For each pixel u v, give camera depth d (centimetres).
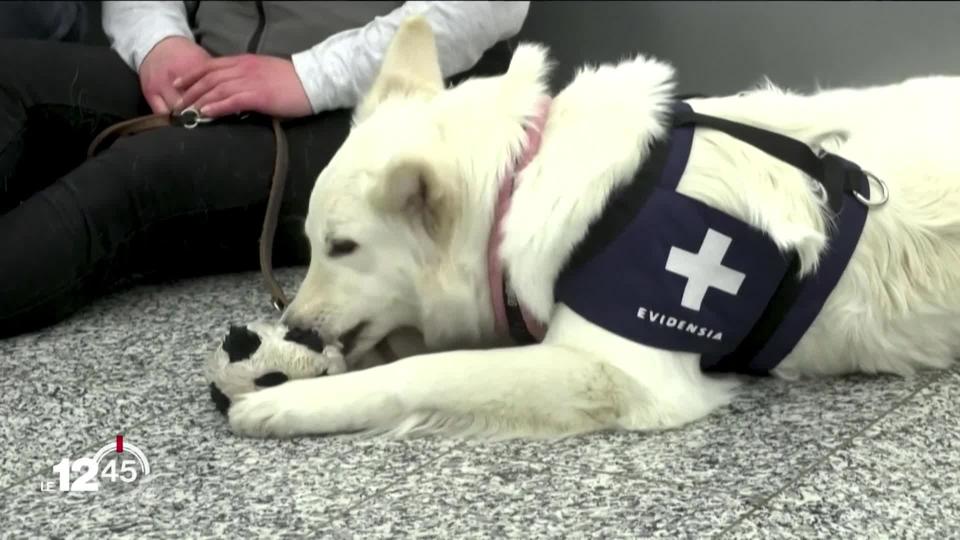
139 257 212
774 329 159
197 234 217
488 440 150
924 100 186
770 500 133
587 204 149
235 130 221
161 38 241
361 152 156
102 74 232
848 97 188
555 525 128
